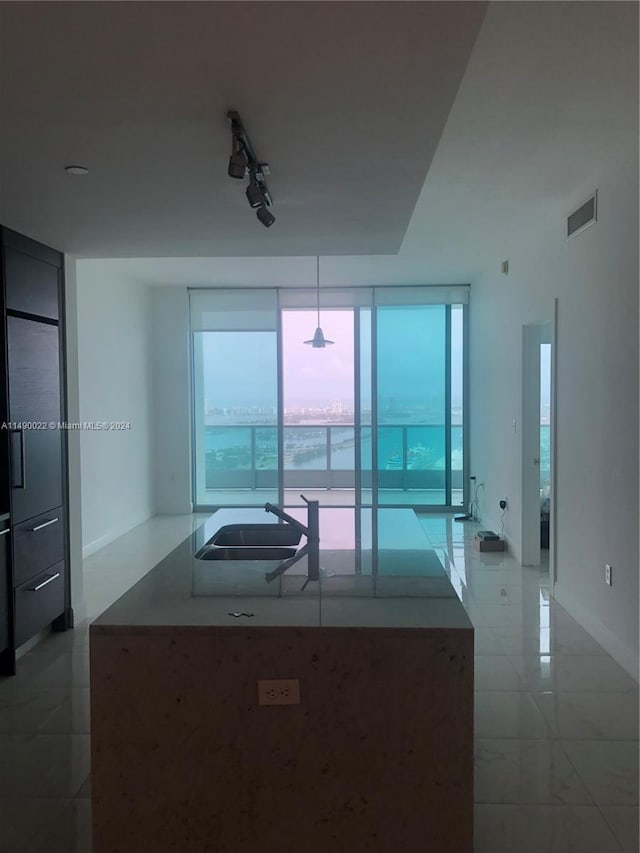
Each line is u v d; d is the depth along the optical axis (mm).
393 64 1756
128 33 1588
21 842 2092
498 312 6211
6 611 3316
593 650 3611
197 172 2578
